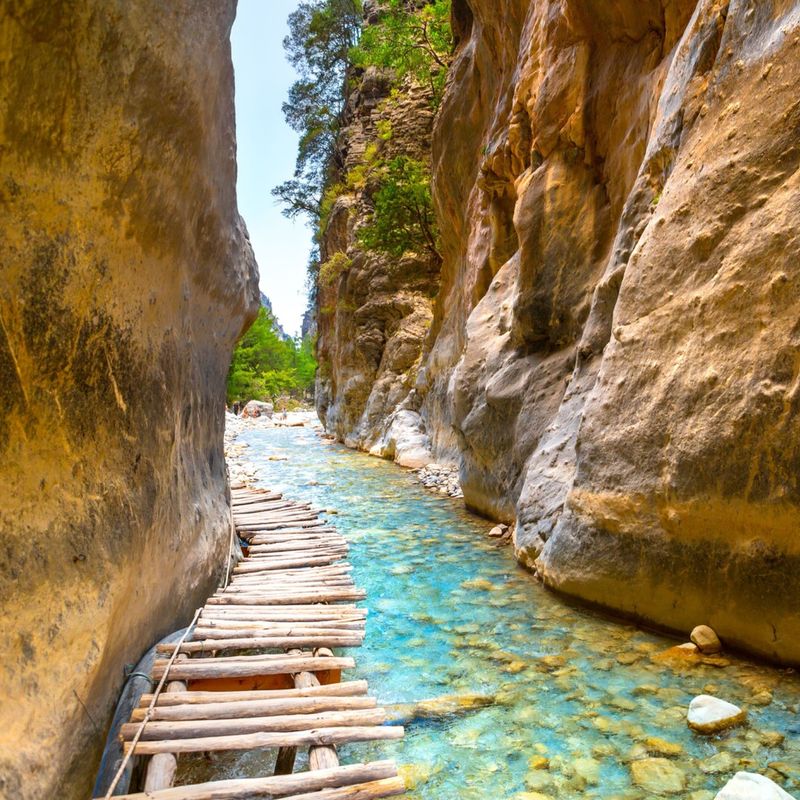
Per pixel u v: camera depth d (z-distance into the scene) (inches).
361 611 167.2
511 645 171.3
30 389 90.0
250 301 231.9
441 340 617.0
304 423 1422.2
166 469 138.7
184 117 120.3
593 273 287.3
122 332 115.3
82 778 94.8
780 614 141.6
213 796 90.7
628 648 164.1
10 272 85.3
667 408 168.9
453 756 118.9
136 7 96.9
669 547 166.4
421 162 815.1
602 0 275.7
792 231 142.6
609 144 284.4
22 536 86.9
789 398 136.8
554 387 294.8
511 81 430.0
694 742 119.1
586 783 108.7
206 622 155.3
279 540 255.3
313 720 109.7
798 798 100.8
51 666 88.0
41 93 84.4
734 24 173.5
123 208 109.5
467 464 370.6
